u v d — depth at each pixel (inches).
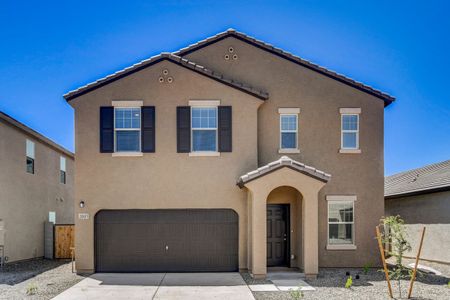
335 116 664.4
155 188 619.8
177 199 618.2
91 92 627.5
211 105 633.0
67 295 470.3
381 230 648.4
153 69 632.4
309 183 570.9
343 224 652.1
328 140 660.7
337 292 480.1
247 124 631.8
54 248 840.3
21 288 509.4
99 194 617.0
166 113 628.4
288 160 569.3
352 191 655.1
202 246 616.7
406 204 839.7
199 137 631.8
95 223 618.5
